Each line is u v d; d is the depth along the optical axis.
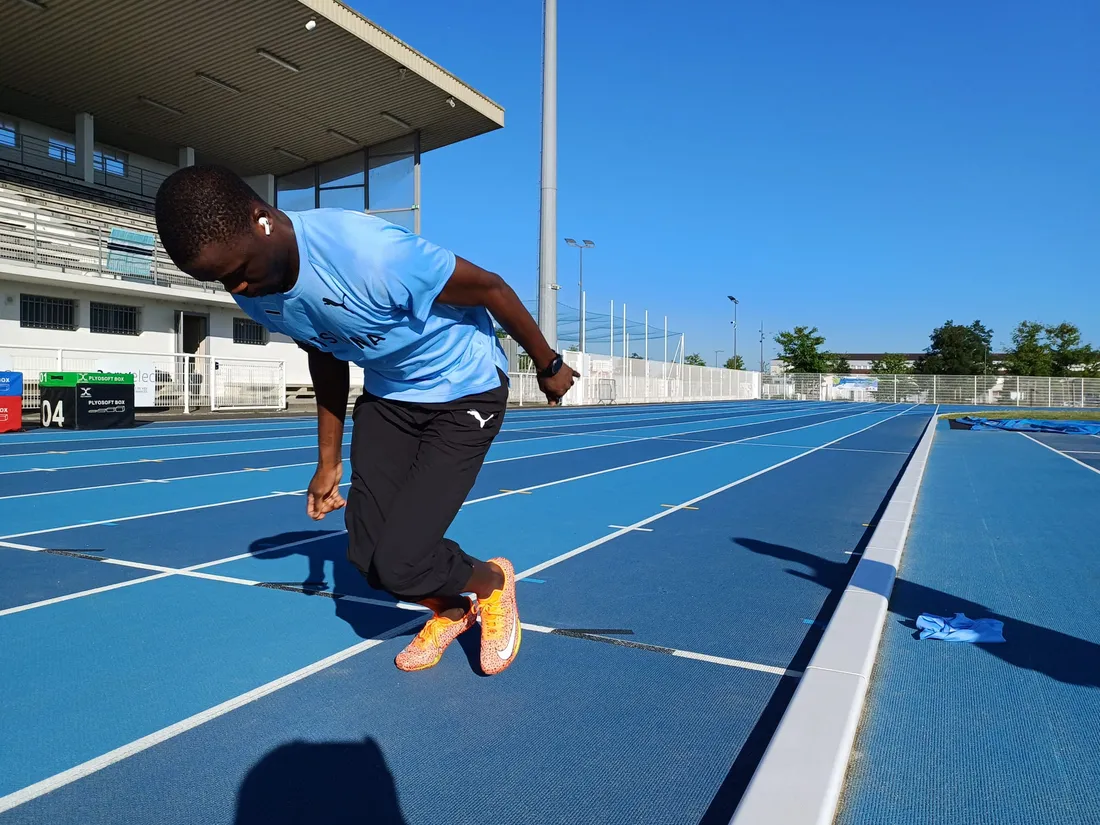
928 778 2.05
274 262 1.82
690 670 2.78
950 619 3.25
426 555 2.31
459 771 2.06
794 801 1.77
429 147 24.83
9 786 1.96
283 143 24.39
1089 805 1.92
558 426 17.53
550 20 22.86
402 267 1.93
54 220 19.64
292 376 26.20
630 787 1.99
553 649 2.98
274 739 2.23
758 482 8.05
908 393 55.25
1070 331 61.41
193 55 18.48
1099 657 2.92
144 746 2.17
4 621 3.22
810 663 2.59
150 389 17.48
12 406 12.87
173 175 1.72
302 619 3.29
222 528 5.18
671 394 43.56
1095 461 10.51
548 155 23.19
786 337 64.31
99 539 4.81
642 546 4.79
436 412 2.37
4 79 19.56
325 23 17.23
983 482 8.16
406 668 2.73
